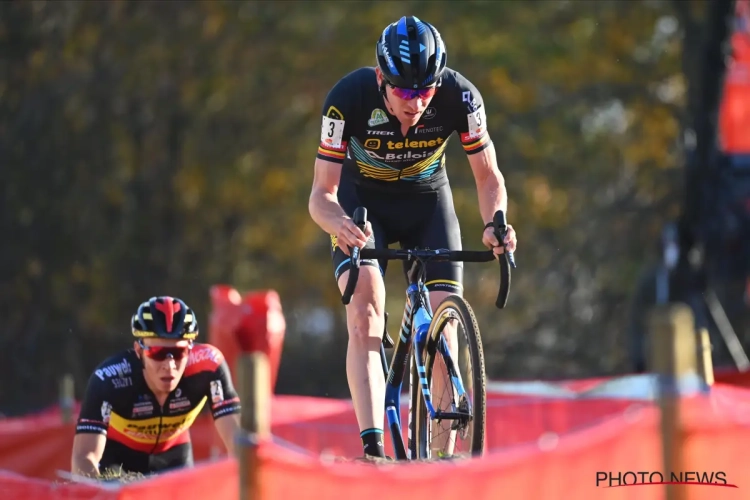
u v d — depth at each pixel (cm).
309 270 4759
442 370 1133
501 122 4484
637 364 2469
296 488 798
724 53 2750
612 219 4750
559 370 4581
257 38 4612
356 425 1909
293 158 4650
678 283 2531
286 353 4769
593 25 4534
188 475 878
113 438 1486
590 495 844
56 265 4341
